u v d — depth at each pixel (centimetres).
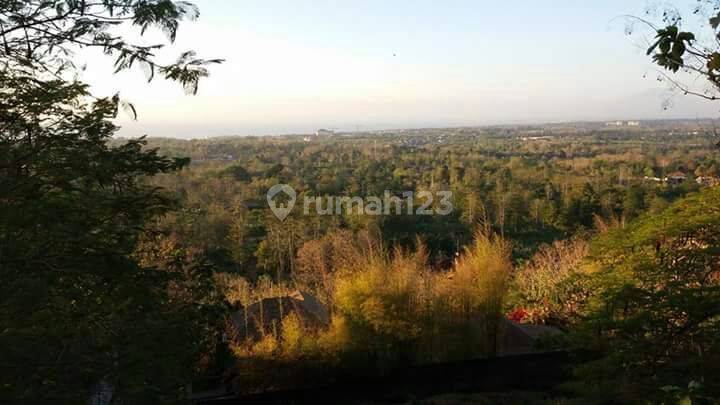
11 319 345
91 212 434
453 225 3066
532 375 1203
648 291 748
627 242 913
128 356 384
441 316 1197
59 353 357
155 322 445
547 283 1527
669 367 675
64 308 404
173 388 467
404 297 1146
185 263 615
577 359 989
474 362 1226
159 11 353
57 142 416
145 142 489
